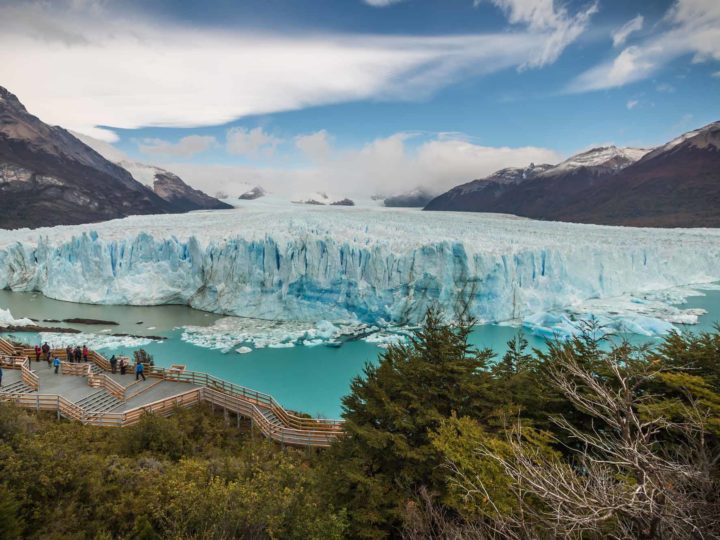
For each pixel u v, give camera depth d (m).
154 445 15.02
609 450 5.59
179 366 23.66
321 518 8.56
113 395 20.36
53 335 35.88
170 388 21.67
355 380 12.60
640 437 5.35
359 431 10.59
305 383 27.42
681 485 4.84
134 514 8.70
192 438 17.19
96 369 23.64
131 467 11.32
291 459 13.87
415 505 9.01
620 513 5.14
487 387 11.68
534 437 10.07
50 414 18.58
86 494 9.19
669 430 9.30
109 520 8.62
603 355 14.51
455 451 9.08
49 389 20.55
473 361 11.81
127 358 24.52
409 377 11.62
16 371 22.27
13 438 10.55
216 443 17.31
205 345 34.56
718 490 4.77
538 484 4.98
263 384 27.25
